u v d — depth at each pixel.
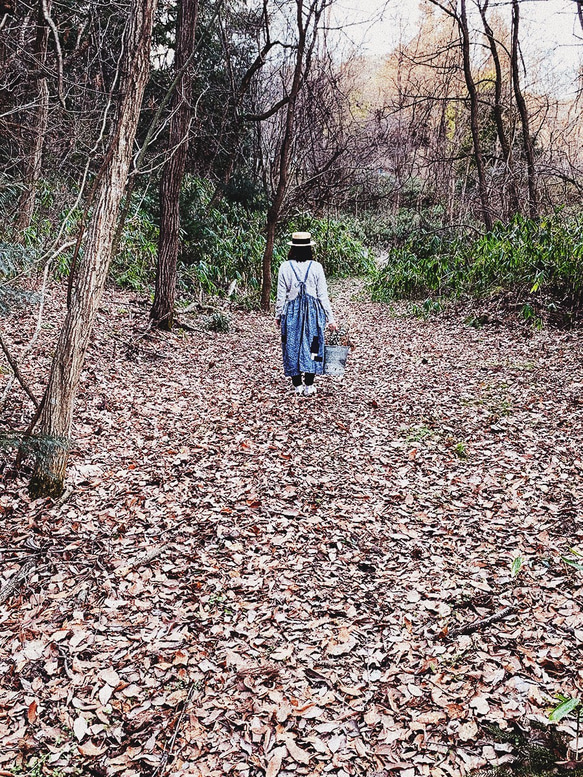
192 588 3.08
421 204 20.81
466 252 10.94
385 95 25.05
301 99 15.14
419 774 2.00
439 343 8.32
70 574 3.12
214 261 12.40
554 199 14.01
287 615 2.88
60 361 3.55
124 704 2.38
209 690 2.44
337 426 5.21
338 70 19.16
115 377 6.06
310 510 3.84
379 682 2.45
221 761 2.13
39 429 3.88
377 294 12.55
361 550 3.40
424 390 6.11
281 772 2.07
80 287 3.48
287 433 5.05
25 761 2.13
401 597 2.98
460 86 18.78
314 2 10.83
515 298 9.05
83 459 4.31
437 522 3.64
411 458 4.53
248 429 5.12
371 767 2.06
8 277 4.91
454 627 2.72
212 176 15.21
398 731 2.19
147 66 3.33
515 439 4.66
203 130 14.19
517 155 14.72
